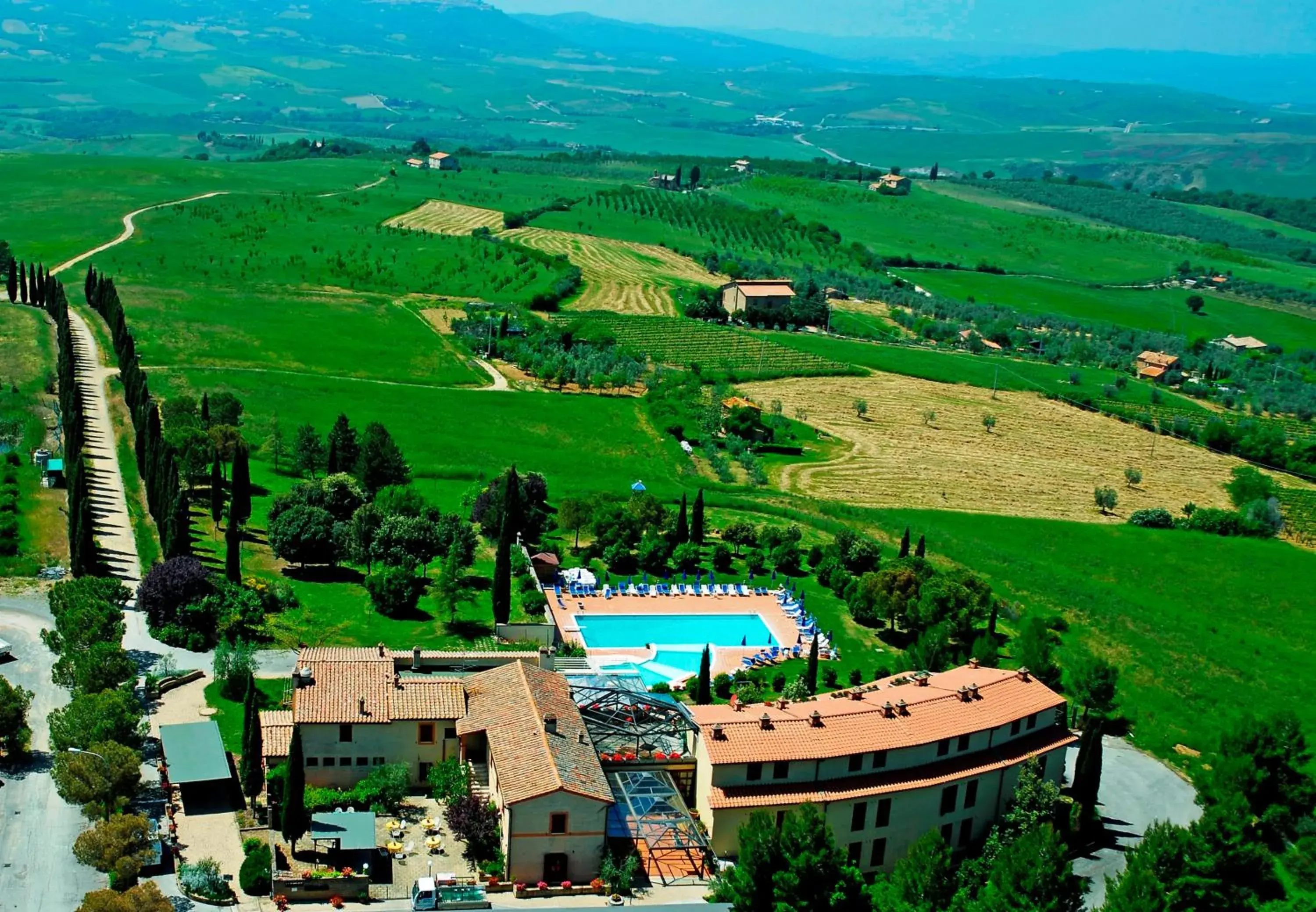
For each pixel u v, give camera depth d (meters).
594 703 105.12
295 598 134.62
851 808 97.50
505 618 134.75
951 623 137.38
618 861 92.56
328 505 157.12
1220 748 117.62
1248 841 97.19
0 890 84.25
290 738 99.25
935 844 87.50
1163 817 111.31
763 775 97.12
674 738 102.62
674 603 149.38
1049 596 161.88
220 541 150.75
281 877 86.38
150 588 123.88
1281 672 147.88
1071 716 127.56
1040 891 83.44
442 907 86.69
